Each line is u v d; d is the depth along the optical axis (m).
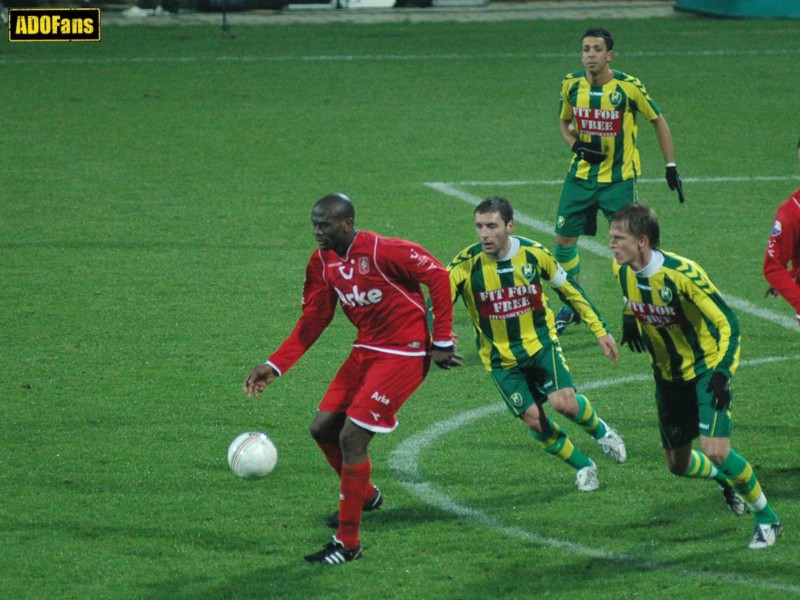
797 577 19.73
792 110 72.31
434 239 45.84
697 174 57.34
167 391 30.09
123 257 43.56
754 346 33.53
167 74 84.19
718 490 23.81
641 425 27.81
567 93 36.56
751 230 47.00
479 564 20.50
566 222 37.22
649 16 112.12
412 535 21.78
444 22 109.25
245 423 27.88
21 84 80.38
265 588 19.61
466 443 26.62
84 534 21.83
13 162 59.34
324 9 117.38
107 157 60.78
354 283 20.98
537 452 26.05
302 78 83.06
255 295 38.94
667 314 20.81
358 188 54.78
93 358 32.78
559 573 20.09
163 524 22.27
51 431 27.27
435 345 21.38
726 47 94.31
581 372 32.00
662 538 21.50
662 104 74.50
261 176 57.12
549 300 39.94
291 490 23.98
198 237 46.44
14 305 37.75
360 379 21.70
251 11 115.69
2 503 23.22
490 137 66.00
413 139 65.50
